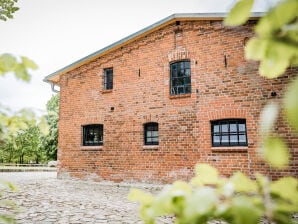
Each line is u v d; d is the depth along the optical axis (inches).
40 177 593.0
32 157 1743.4
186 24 404.8
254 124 337.4
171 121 394.9
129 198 24.6
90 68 493.0
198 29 395.5
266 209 18.0
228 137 357.4
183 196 20.2
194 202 16.6
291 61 20.6
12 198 303.4
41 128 50.1
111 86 475.5
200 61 387.2
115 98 455.5
